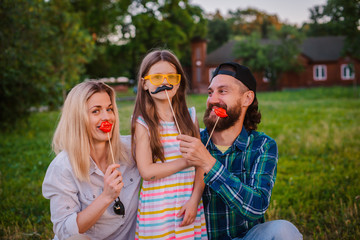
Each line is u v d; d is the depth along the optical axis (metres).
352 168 4.93
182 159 1.97
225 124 2.11
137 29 26.28
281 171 4.98
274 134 7.79
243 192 1.86
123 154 2.12
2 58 8.02
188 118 2.19
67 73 11.85
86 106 1.94
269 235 1.87
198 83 34.06
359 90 23.84
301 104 15.87
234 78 2.10
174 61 2.11
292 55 31.22
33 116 12.50
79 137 1.94
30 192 4.23
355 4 6.08
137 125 2.05
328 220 3.18
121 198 2.08
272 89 32.06
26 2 8.23
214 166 1.85
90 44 12.90
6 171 5.22
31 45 8.68
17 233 3.08
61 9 11.58
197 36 33.72
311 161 5.52
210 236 2.12
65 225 1.86
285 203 3.67
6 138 8.26
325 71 33.94
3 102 8.90
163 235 1.95
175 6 27.73
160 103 2.11
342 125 8.68
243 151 2.12
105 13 27.12
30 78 9.10
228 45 36.28
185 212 1.94
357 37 8.66
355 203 3.39
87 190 2.01
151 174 1.94
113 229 2.04
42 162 5.75
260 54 30.89
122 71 29.27
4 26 7.94
